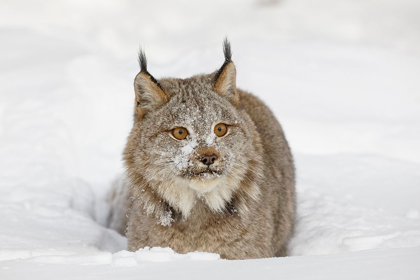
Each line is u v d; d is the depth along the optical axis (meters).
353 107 25.09
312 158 20.27
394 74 28.14
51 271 9.26
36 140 21.31
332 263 8.65
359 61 29.42
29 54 29.16
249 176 12.58
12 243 13.36
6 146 20.94
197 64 27.19
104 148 22.27
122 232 16.36
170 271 8.88
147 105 12.59
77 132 22.83
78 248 13.09
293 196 15.44
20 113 23.09
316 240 14.06
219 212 12.40
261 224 12.91
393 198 16.97
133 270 9.09
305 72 27.88
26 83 25.48
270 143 14.56
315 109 24.62
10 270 9.43
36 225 15.27
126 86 25.38
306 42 32.09
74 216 16.23
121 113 23.73
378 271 8.00
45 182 18.88
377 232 13.80
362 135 22.91
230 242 12.55
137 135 12.55
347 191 17.69
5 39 31.36
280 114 23.88
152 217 12.61
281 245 14.23
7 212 16.00
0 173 19.25
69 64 27.08
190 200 12.30
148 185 12.43
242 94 15.69
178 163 11.81
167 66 27.84
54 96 24.20
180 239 12.53
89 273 9.01
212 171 11.73
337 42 32.41
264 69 27.77
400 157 21.94
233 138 12.17
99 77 25.80
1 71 26.78
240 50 30.11
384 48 31.78
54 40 32.00
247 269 8.70
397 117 24.38
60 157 20.92
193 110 12.05
